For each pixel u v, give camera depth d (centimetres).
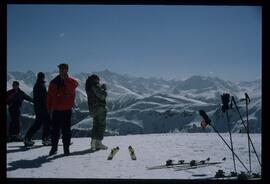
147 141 1291
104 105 1064
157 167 827
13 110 1229
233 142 1273
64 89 945
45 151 1021
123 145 1182
